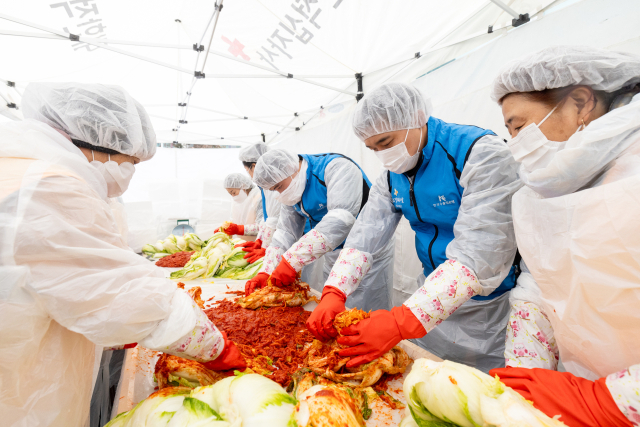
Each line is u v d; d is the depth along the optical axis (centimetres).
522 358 103
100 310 73
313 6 276
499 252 121
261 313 167
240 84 460
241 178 465
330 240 198
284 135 624
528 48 215
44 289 66
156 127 644
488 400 58
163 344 85
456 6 241
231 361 104
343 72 372
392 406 98
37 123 83
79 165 83
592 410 63
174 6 325
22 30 296
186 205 615
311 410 68
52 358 75
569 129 89
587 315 80
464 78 262
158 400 81
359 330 114
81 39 304
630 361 75
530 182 96
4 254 62
